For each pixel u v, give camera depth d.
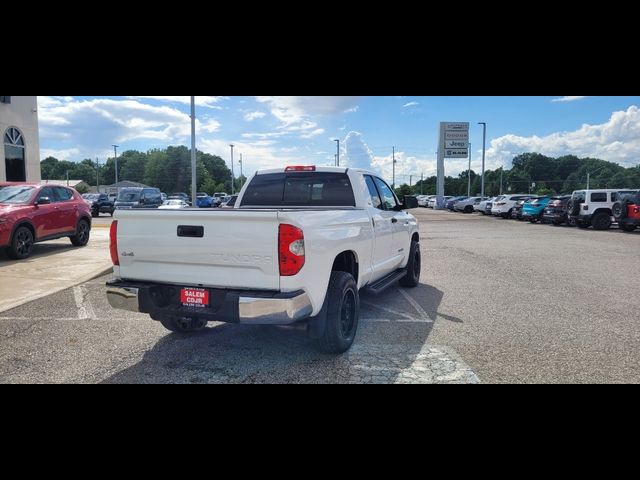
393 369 4.20
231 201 12.83
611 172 104.88
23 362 4.43
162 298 4.32
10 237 10.09
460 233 19.98
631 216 19.36
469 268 10.10
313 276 3.98
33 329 5.47
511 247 14.30
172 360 4.46
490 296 7.28
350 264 5.08
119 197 27.23
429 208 61.41
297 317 3.83
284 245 3.76
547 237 17.80
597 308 6.49
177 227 4.14
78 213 12.72
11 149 22.00
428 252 13.05
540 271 9.69
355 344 4.91
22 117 22.62
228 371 4.18
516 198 32.56
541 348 4.77
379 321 5.82
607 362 4.36
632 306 6.61
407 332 5.35
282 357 4.53
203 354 4.63
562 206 24.50
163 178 113.81
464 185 107.81
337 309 4.40
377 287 5.84
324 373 4.12
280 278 3.80
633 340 5.03
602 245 14.77
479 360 4.43
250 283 3.91
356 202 5.63
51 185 12.00
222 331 5.41
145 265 4.37
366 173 6.19
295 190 6.04
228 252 3.94
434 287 8.02
